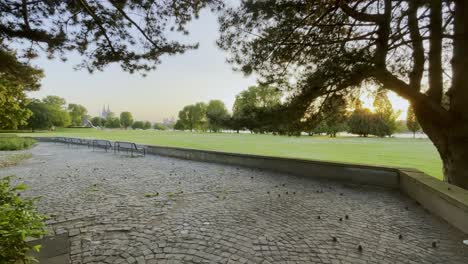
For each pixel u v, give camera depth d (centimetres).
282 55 588
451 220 386
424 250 308
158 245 318
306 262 279
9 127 1752
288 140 3519
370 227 384
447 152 530
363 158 1462
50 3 475
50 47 539
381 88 573
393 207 488
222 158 1103
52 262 270
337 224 397
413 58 583
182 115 9856
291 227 384
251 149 2081
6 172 856
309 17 548
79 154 1462
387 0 476
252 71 615
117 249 305
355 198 555
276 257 290
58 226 379
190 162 1137
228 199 541
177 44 614
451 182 516
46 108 7431
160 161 1167
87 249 304
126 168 959
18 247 180
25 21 477
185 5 563
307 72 595
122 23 561
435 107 504
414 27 530
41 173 840
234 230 370
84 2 490
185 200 530
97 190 609
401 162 1291
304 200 538
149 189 626
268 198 552
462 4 495
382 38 470
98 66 593
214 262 277
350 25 541
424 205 480
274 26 569
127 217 421
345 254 298
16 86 997
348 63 470
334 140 3669
